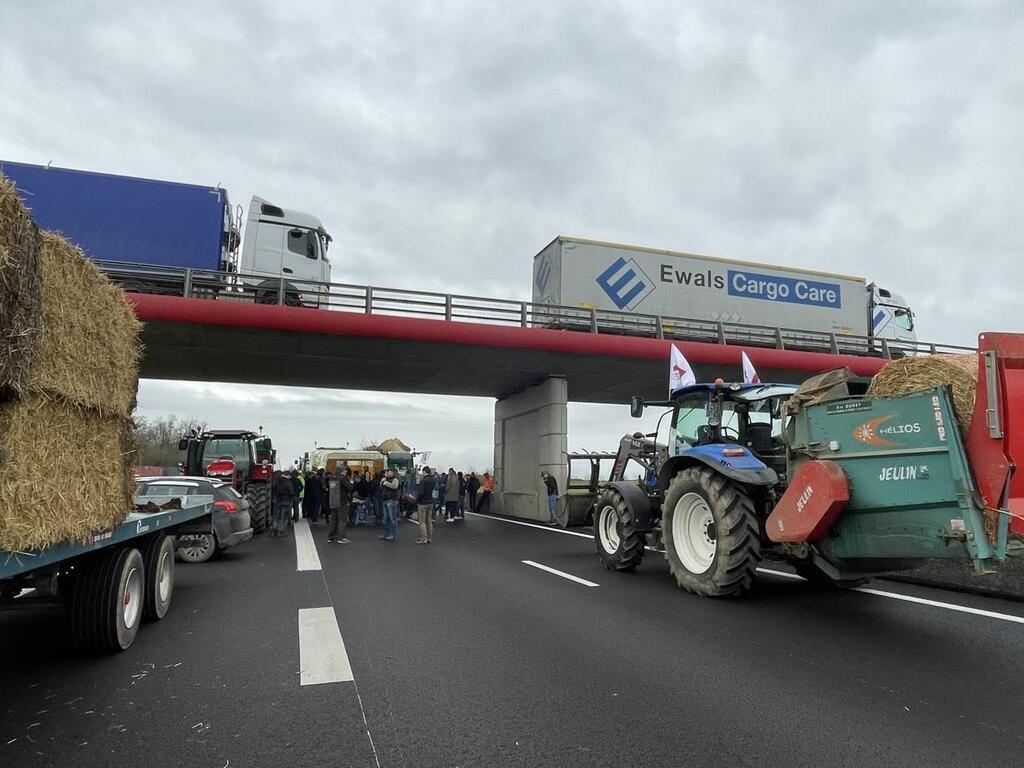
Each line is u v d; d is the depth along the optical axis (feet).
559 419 62.59
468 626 18.75
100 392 13.50
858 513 18.07
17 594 15.47
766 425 24.57
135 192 51.75
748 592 23.81
